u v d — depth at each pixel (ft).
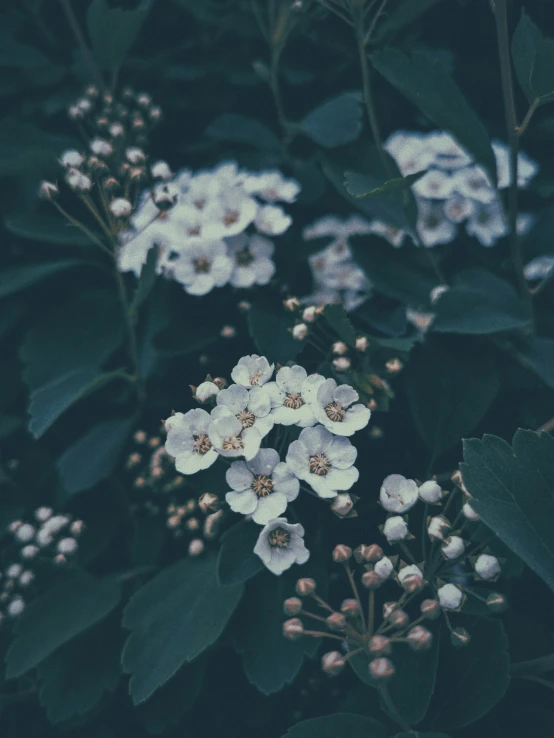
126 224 0.52
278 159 0.59
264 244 0.54
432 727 0.42
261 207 0.55
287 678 0.44
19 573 0.54
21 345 0.60
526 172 0.57
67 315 0.57
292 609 0.40
